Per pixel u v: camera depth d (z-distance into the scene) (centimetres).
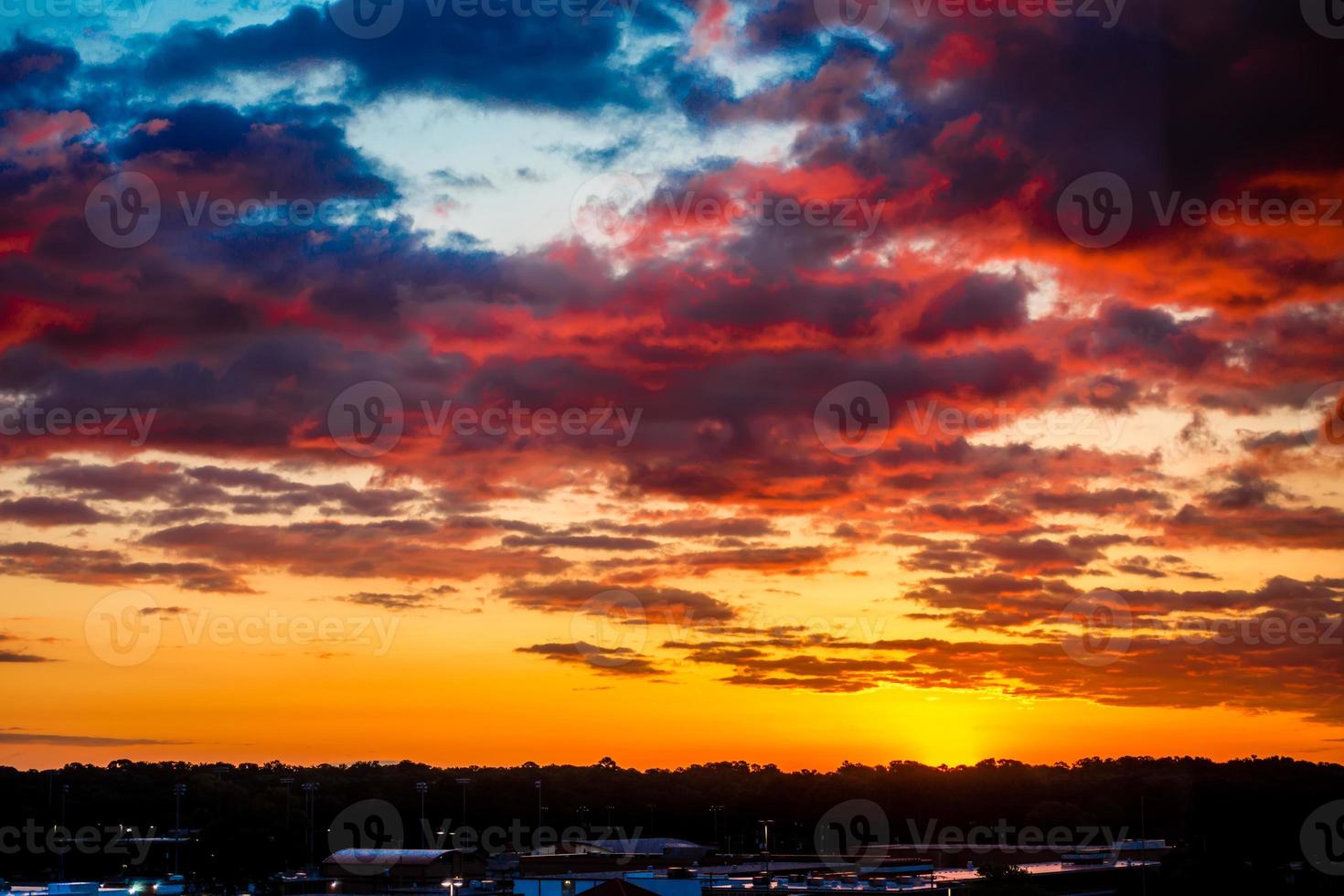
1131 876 16575
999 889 16400
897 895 16038
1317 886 14212
